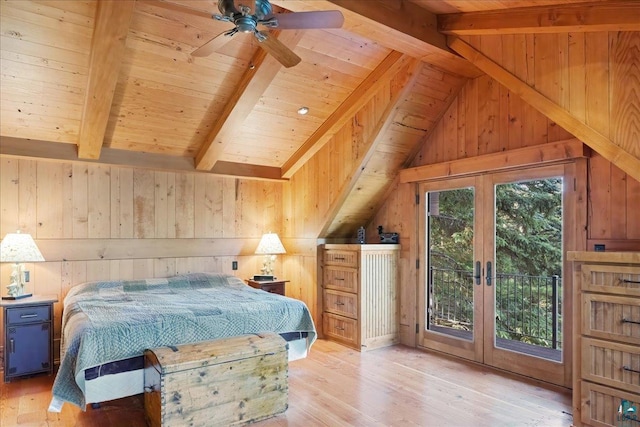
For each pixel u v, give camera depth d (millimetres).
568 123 2830
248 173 5445
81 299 3750
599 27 2510
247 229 5602
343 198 4902
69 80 3508
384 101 4242
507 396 3342
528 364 3742
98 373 2729
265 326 3447
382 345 4867
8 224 4090
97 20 2771
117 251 4652
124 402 3273
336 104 4602
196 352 2752
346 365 4148
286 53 2676
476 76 4207
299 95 4324
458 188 4422
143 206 4828
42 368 3777
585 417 2682
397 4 3121
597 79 2674
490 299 4074
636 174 2521
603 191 3258
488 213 4105
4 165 4082
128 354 2824
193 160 5031
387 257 4973
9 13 2857
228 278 4941
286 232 5836
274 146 5180
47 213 4277
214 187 5344
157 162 4797
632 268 2480
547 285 3660
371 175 4832
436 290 4672
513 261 3914
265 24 2395
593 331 2650
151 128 4359
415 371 3961
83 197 4473
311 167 5348
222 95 4074
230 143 4945
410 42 3314
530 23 2807
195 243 5180
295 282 5641
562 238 3527
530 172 3750
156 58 3479
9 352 3635
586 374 2682
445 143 4562
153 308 3352
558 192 3584
